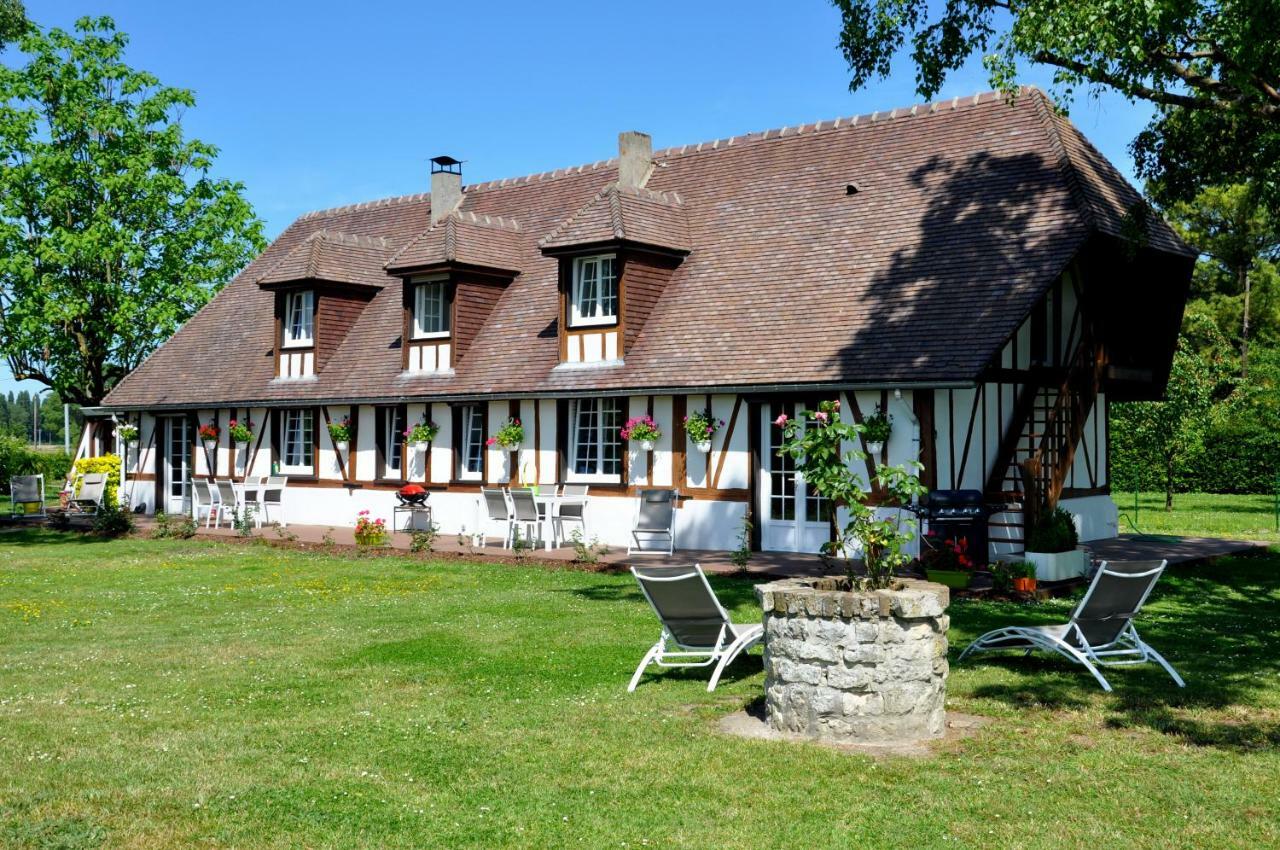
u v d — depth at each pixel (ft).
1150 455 92.94
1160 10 34.27
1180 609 40.04
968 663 30.37
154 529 73.82
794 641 23.34
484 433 66.28
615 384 58.75
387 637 34.53
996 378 51.13
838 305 54.44
